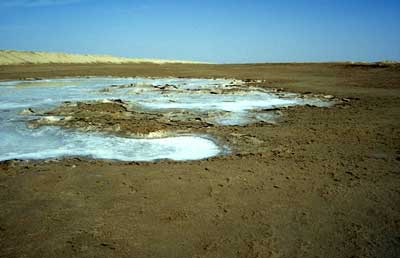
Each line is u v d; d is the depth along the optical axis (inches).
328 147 350.3
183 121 477.7
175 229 195.6
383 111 544.1
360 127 435.5
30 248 177.5
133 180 264.5
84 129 433.7
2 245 180.2
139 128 428.8
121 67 1975.9
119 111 551.8
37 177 271.4
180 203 226.4
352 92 780.6
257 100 685.3
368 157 317.4
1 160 322.3
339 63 1691.7
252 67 1861.5
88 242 182.7
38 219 206.1
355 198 233.1
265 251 175.5
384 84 913.5
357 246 179.5
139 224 200.5
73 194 240.1
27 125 456.8
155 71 1642.5
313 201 229.3
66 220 205.0
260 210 217.2
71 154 338.3
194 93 789.9
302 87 894.4
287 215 211.2
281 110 565.9
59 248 177.5
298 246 179.6
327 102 655.8
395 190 244.8
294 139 382.0
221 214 212.4
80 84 1030.4
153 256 171.2
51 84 1018.1
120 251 175.0
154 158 324.8
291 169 287.4
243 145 361.4
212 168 291.1
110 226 198.4
